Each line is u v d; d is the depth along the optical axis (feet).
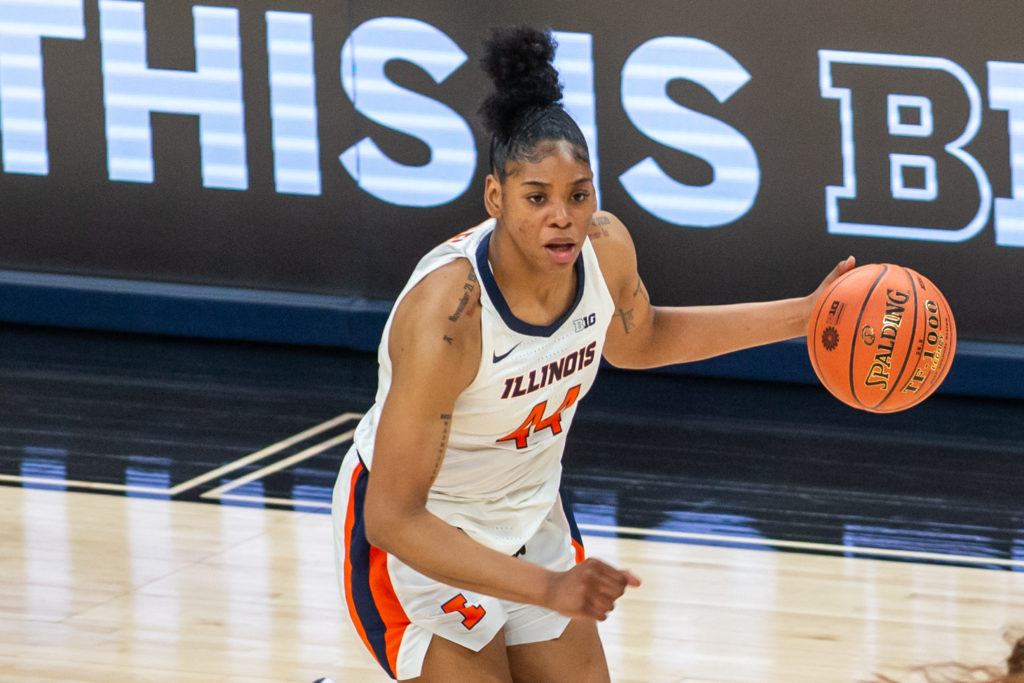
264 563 29.40
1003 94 39.73
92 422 39.11
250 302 45.91
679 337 18.71
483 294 15.21
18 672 24.21
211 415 39.83
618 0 41.73
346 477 17.87
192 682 23.93
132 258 47.01
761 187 41.96
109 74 45.70
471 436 16.30
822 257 42.04
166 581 28.37
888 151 40.91
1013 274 40.81
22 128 46.60
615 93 42.39
